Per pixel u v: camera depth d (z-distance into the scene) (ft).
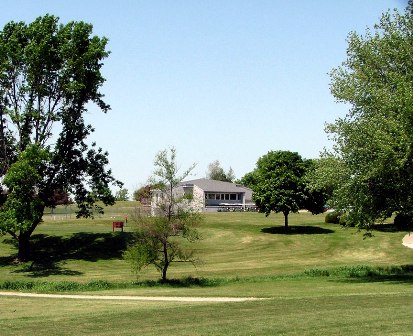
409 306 53.72
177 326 47.85
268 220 236.43
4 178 133.18
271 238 180.34
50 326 51.08
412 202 94.79
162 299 78.54
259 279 103.81
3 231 135.95
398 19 95.20
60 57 147.02
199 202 142.51
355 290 78.18
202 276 112.68
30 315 64.90
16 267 140.56
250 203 364.99
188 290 90.89
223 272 119.34
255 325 46.19
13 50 144.77
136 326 49.06
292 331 43.16
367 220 95.66
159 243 106.01
